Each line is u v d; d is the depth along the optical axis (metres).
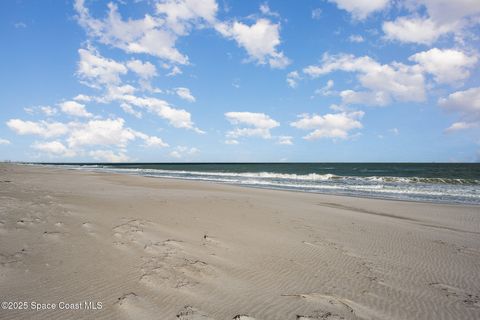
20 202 9.35
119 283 4.70
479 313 4.74
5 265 4.87
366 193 22.45
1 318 3.56
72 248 5.91
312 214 12.08
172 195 14.81
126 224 7.86
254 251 7.00
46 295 4.17
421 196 21.12
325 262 6.66
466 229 10.99
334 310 4.53
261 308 4.42
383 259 7.12
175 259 5.90
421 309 4.79
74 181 21.69
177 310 4.11
